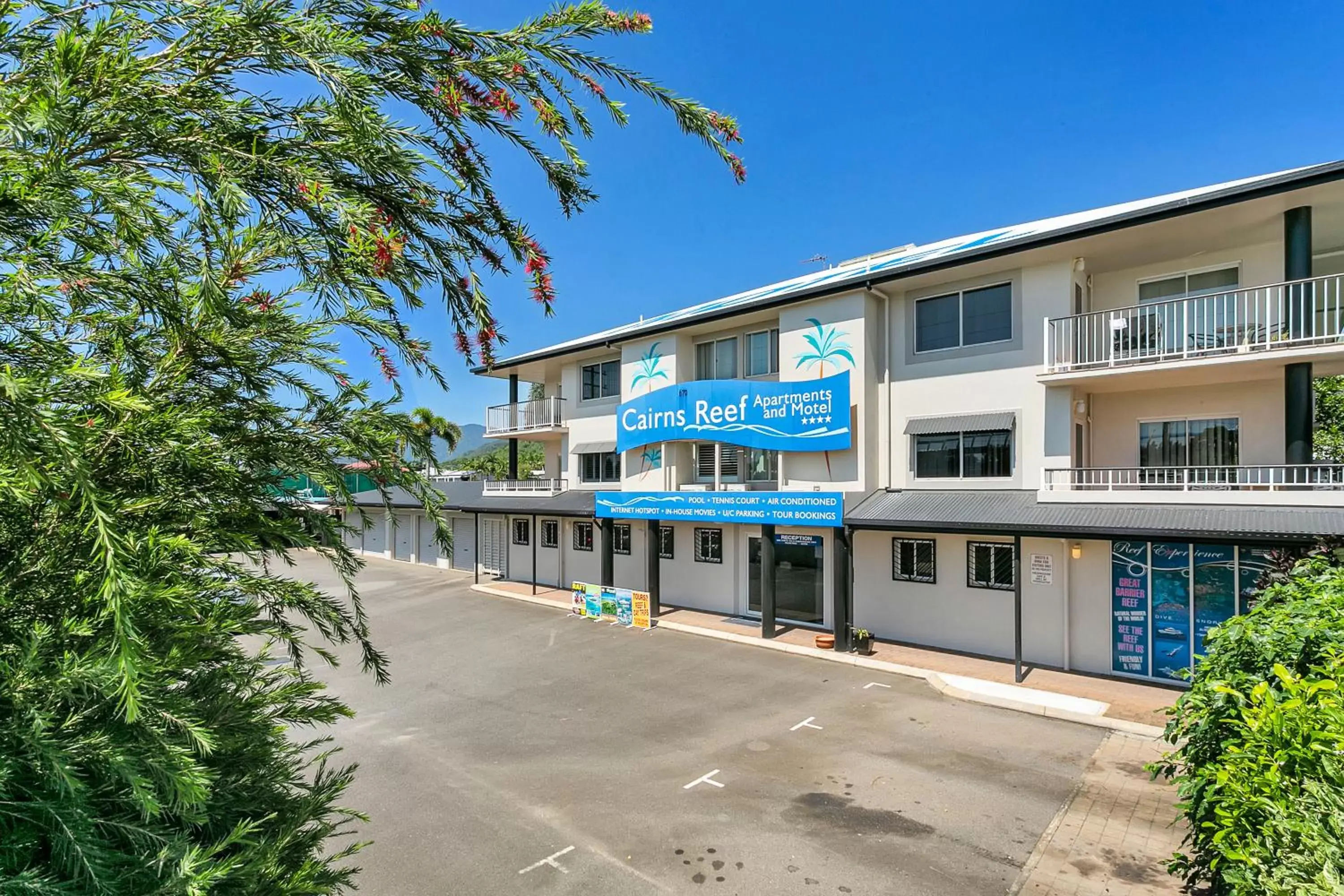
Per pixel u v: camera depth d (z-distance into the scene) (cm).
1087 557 1225
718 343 1855
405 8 209
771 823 700
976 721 996
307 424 295
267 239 240
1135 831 673
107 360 243
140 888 187
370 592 2331
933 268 1351
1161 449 1299
